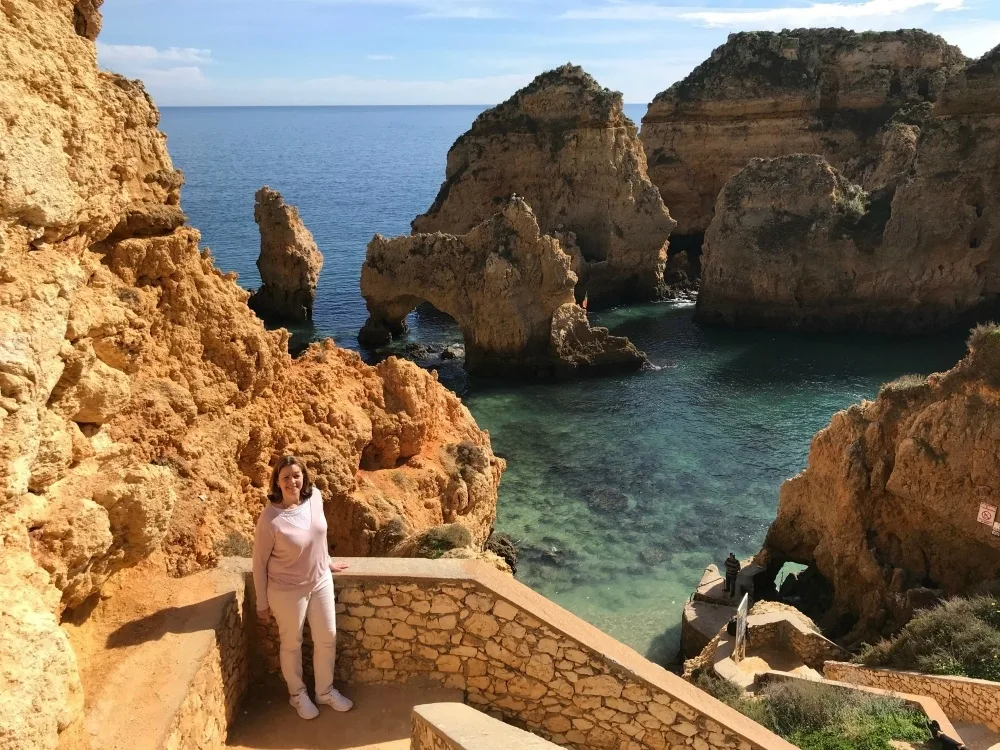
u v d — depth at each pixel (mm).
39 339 7215
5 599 6066
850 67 81125
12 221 7250
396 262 55906
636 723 8820
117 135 11273
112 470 8180
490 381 52000
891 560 21734
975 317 60375
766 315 63406
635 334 62875
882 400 22078
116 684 7254
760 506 33406
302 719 8562
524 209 51656
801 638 19078
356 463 19266
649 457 38750
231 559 9430
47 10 8289
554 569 28266
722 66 82438
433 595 8867
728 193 64375
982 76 56781
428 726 7336
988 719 13867
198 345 13656
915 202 58844
